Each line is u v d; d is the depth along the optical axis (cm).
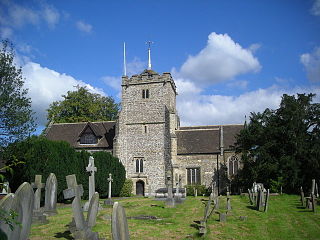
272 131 3006
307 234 1178
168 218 1532
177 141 4016
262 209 1814
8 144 1997
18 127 2064
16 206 656
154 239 1058
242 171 3312
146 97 3819
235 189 3588
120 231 641
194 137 4025
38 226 1228
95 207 1020
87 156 2800
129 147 3728
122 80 3909
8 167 621
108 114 5362
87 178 2739
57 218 1434
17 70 2169
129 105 3838
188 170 3794
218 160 3716
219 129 4059
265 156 2944
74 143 3900
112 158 3259
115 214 630
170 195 2053
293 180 2762
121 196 3472
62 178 2355
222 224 1346
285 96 3083
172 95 4044
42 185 1527
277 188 2812
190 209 1886
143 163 3672
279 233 1193
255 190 2408
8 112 2031
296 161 2823
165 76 3806
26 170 2144
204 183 3700
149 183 3603
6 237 605
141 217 1523
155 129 3716
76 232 941
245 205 2020
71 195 953
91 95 5141
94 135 3878
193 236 1104
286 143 2978
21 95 2152
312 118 2995
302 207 1880
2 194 1371
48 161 2269
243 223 1376
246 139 3244
